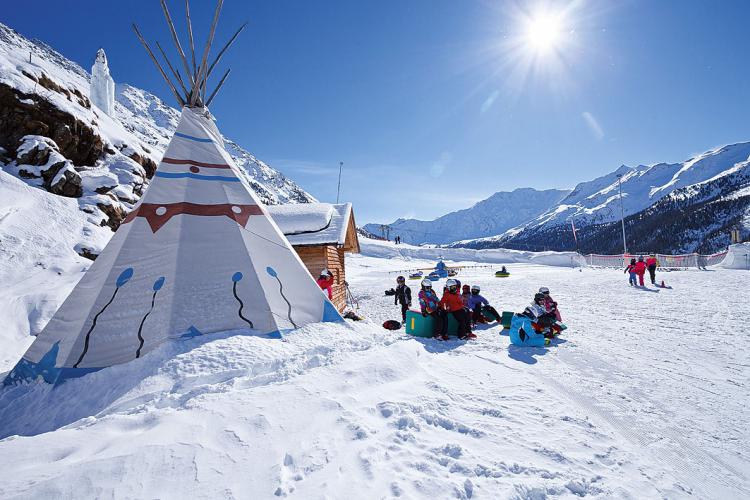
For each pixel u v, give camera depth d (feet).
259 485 7.91
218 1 26.63
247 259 21.27
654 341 22.71
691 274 73.26
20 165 44.34
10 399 15.38
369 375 14.64
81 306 18.13
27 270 30.45
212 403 11.84
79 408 13.92
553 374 16.76
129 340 17.03
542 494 8.14
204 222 21.71
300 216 42.88
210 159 24.66
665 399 13.94
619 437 11.02
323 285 31.53
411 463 8.93
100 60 125.18
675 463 9.70
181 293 18.88
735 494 8.47
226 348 16.67
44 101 49.80
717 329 25.39
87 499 7.27
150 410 12.57
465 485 8.13
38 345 17.33
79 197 46.70
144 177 63.41
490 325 29.09
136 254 19.54
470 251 179.11
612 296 44.14
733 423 12.00
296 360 16.38
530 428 11.33
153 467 8.30
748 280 56.49
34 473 8.16
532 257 160.25
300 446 9.45
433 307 24.30
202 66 26.91
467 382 15.42
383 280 91.91
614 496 8.22
